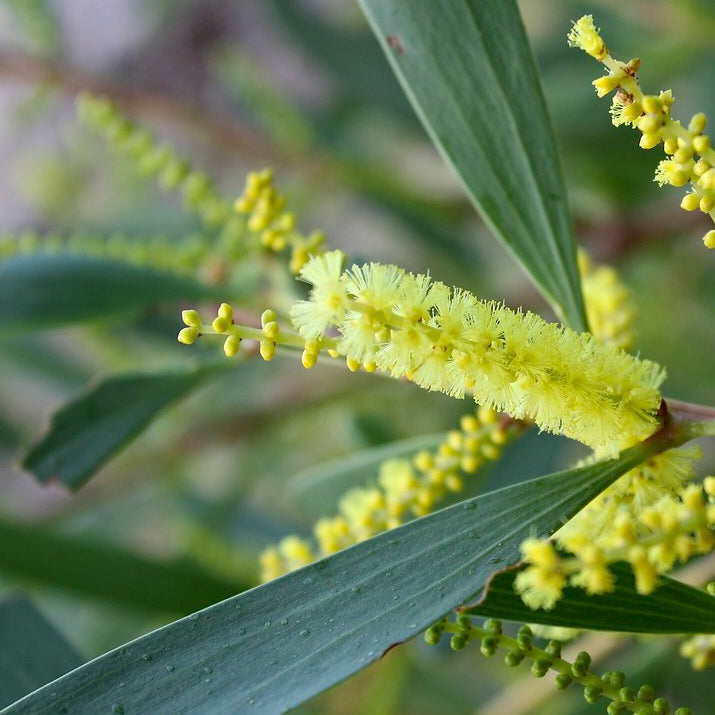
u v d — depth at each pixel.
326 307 0.22
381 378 0.49
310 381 0.50
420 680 0.43
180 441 0.50
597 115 0.46
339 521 0.26
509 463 0.32
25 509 0.58
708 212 0.23
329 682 0.23
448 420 0.47
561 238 0.25
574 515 0.23
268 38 0.69
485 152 0.26
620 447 0.23
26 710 0.23
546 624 0.23
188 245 0.32
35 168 0.65
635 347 0.43
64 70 0.47
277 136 0.49
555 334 0.23
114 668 0.23
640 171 0.45
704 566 0.28
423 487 0.26
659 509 0.22
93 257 0.31
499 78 0.26
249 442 0.51
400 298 0.22
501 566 0.23
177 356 0.49
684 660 0.36
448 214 0.49
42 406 0.61
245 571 0.42
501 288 0.51
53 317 0.30
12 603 0.28
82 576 0.32
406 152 0.57
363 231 0.62
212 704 0.23
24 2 0.47
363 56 0.51
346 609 0.23
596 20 0.48
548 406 0.23
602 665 0.31
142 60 0.69
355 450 0.40
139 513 0.53
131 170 0.57
